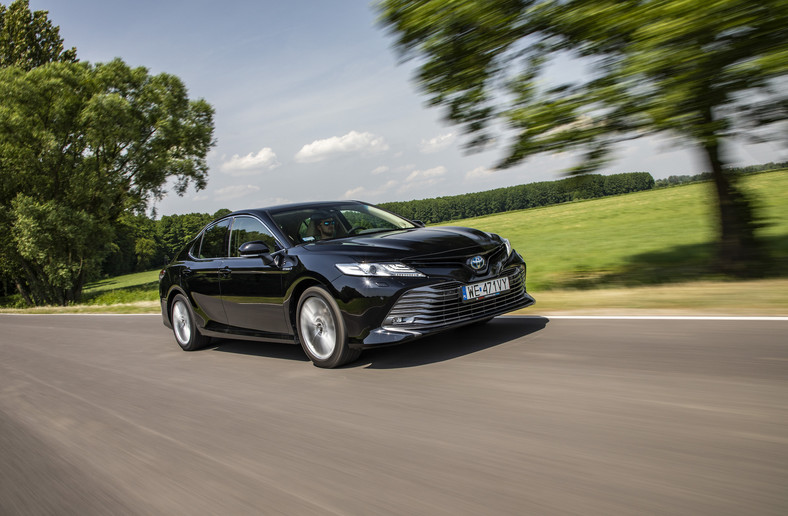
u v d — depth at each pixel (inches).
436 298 162.2
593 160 251.9
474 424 114.3
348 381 158.9
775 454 85.4
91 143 1108.5
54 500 106.2
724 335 161.8
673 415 105.7
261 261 196.7
